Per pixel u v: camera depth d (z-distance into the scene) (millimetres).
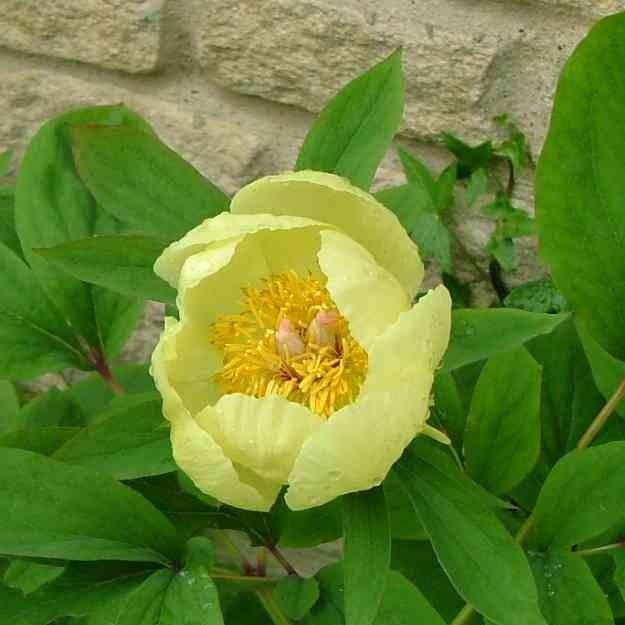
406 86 777
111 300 620
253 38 795
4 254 618
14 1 833
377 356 469
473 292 826
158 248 519
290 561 887
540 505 550
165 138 848
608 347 549
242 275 528
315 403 511
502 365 573
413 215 549
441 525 483
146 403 513
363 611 465
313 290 523
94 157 526
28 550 505
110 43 827
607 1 718
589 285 540
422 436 510
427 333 469
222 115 834
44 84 861
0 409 683
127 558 518
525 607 469
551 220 533
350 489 471
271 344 521
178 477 564
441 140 789
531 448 582
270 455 485
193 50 819
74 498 514
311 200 505
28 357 615
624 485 538
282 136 826
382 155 536
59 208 612
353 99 539
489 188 791
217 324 522
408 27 762
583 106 520
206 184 532
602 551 576
